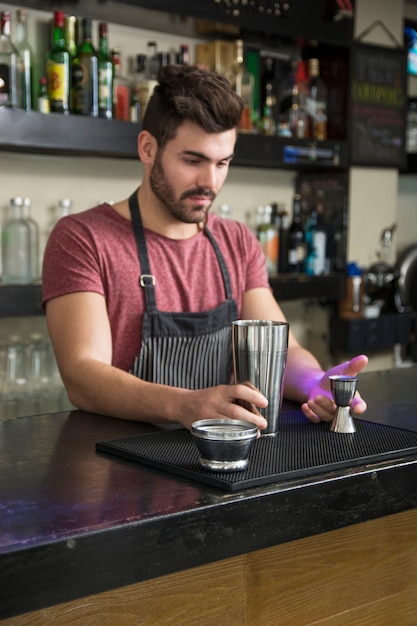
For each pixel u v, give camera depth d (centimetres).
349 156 377
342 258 380
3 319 310
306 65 369
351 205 394
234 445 118
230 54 344
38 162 312
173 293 204
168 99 185
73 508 106
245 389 140
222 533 108
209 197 192
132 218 202
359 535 142
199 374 206
